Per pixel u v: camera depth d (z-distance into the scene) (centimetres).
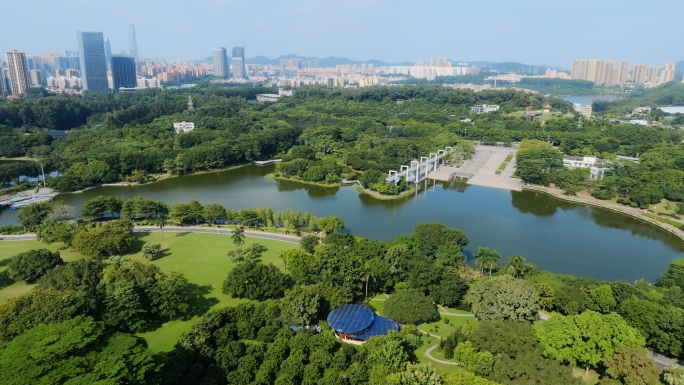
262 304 15100
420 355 13475
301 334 13375
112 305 14088
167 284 15250
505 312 14350
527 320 14400
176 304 15088
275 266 18762
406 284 17275
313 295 15050
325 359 12388
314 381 11850
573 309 15612
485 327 13050
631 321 14188
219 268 19450
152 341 14000
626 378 10969
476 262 18788
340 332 14088
